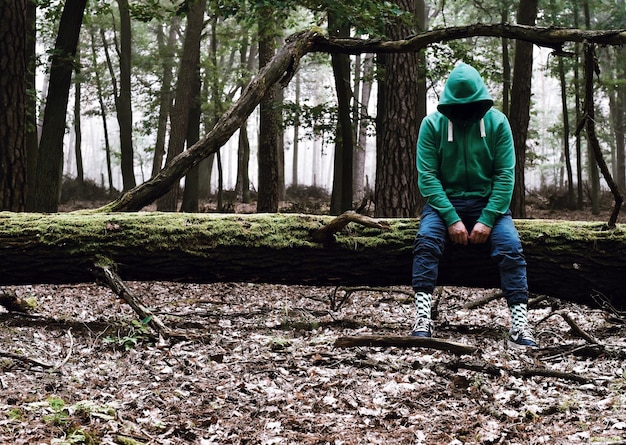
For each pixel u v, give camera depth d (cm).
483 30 655
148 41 3222
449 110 511
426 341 464
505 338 514
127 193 638
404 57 1151
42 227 548
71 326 561
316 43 719
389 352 464
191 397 385
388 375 416
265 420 351
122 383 408
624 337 531
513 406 365
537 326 580
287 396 383
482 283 539
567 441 314
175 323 569
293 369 434
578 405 361
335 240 545
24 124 808
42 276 550
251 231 548
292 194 3216
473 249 525
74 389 387
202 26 1973
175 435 332
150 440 320
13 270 546
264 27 1517
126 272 551
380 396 381
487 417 351
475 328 579
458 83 501
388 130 1156
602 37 603
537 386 396
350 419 352
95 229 547
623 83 2361
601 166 515
